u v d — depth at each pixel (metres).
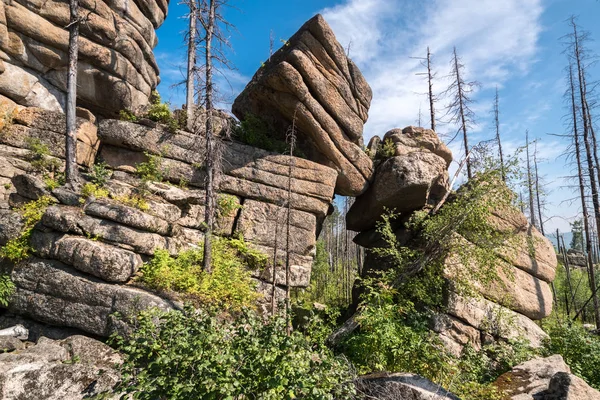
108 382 7.43
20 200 11.95
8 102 14.59
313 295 27.84
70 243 10.28
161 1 20.83
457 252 13.60
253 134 16.06
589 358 12.09
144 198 12.45
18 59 15.02
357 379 7.46
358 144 17.88
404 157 17.30
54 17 15.42
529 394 8.68
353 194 17.88
